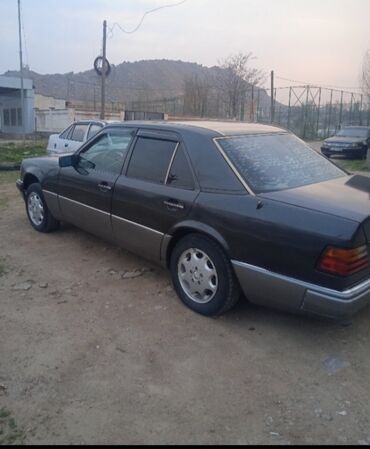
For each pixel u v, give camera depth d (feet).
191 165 12.15
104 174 15.06
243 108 124.16
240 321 11.81
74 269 15.40
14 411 8.43
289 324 11.68
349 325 11.69
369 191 11.57
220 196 11.25
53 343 10.75
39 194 19.10
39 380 9.35
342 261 9.18
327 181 12.28
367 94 112.98
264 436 7.88
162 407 8.57
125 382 9.30
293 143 13.84
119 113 106.01
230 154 11.71
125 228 14.19
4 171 40.70
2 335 11.09
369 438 7.84
